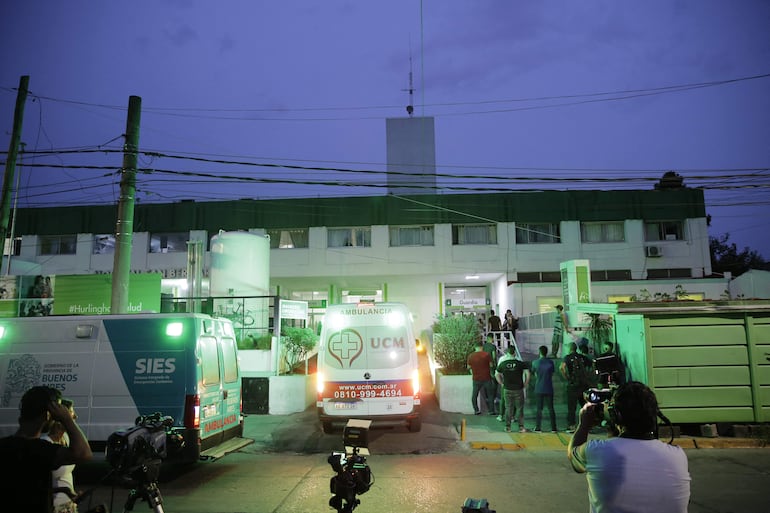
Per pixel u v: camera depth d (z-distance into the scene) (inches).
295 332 625.0
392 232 1373.0
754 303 423.2
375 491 283.4
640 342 431.8
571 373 433.7
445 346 580.7
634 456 101.6
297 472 329.7
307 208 1389.0
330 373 420.2
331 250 1365.7
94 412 316.2
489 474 319.3
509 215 1358.3
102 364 321.4
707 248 1344.7
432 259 1348.4
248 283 733.9
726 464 336.5
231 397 361.4
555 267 1341.0
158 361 317.4
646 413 104.7
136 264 1409.9
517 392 446.0
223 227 1402.6
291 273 1366.9
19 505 111.5
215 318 354.6
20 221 1457.9
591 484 105.0
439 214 1362.0
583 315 705.6
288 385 540.7
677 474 100.2
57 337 328.5
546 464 345.4
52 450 116.6
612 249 1352.1
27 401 120.9
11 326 332.8
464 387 528.1
